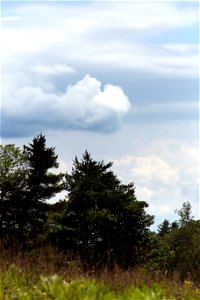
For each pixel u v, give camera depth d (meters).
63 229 48.75
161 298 7.24
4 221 49.75
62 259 9.12
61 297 6.64
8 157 51.12
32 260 8.75
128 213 52.44
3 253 8.91
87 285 7.27
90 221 49.25
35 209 51.09
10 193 50.81
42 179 51.66
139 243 50.53
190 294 7.96
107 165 56.47
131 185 56.25
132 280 8.10
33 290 7.09
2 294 6.78
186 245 49.31
